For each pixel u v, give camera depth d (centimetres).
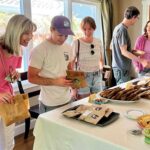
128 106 164
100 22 417
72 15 383
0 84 161
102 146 115
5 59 161
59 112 152
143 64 271
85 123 134
